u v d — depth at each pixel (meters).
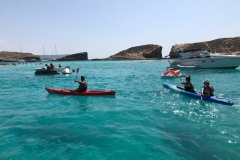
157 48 145.50
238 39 123.31
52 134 8.96
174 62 41.41
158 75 36.28
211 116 11.38
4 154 7.24
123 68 60.25
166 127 9.76
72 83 26.23
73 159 6.93
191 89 16.73
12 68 67.12
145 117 11.30
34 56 164.88
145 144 7.95
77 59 164.38
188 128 9.63
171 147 7.70
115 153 7.30
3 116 11.68
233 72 35.44
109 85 24.02
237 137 8.59
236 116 11.38
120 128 9.65
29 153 7.32
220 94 17.16
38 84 25.58
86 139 8.45
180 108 13.02
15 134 8.97
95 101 15.15
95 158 6.98
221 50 119.50
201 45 129.25
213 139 8.38
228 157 7.00
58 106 13.90
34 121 10.74
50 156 7.11
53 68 38.66
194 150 7.49
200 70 39.06
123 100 15.45
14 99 16.36
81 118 11.20
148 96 16.84
